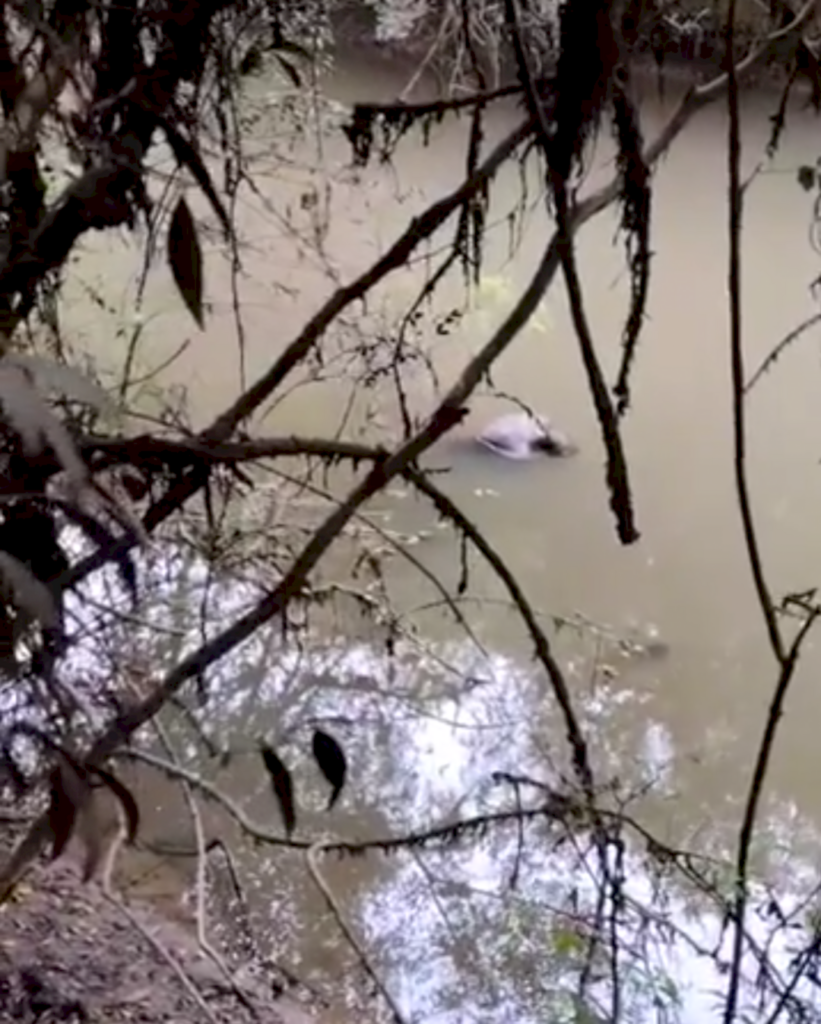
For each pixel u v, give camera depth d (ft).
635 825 5.98
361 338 14.49
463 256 5.45
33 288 4.54
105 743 4.84
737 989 6.26
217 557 8.17
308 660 10.10
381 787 9.39
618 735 10.27
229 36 5.94
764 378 15.67
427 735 9.97
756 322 17.03
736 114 4.71
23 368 2.94
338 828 8.95
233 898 8.23
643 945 7.73
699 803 9.40
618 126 4.56
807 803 9.58
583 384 15.31
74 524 4.33
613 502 5.03
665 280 17.66
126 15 4.33
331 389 13.47
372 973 6.08
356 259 14.98
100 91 4.42
